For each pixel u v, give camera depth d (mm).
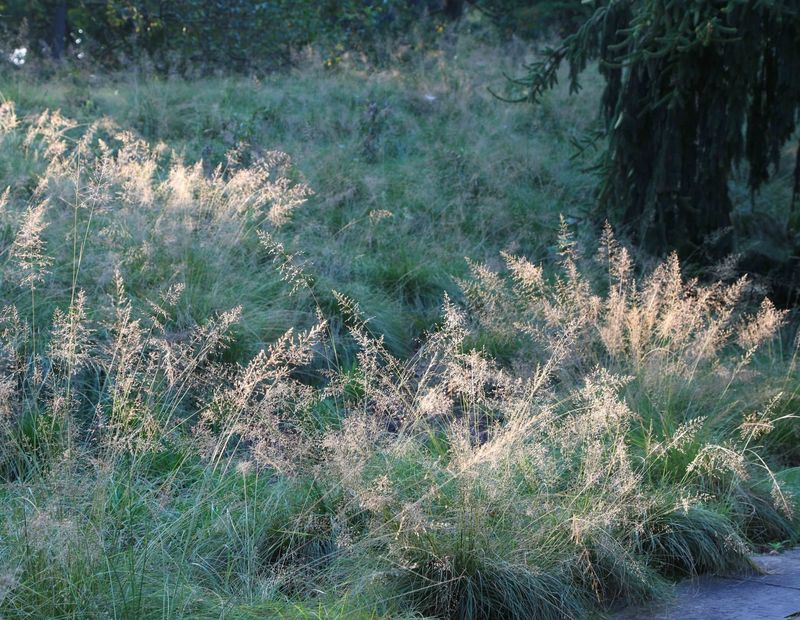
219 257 6984
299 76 14258
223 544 4125
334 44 16078
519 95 13547
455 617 3861
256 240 7703
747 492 5270
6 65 13719
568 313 6945
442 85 13727
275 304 6855
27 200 7516
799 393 6617
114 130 10328
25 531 3371
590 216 9500
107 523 3758
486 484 4121
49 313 5852
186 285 6480
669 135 8469
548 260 9156
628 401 5887
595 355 6617
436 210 9703
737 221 9852
